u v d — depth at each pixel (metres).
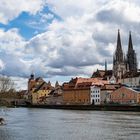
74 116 171.38
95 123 126.75
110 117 159.50
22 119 149.50
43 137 87.44
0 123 123.31
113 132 97.56
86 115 179.25
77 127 112.19
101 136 89.19
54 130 102.94
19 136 89.12
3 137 87.31
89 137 87.31
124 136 88.94
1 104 184.75
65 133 95.69
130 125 117.25
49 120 144.12
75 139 84.25
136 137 87.19
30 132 97.81
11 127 111.56
